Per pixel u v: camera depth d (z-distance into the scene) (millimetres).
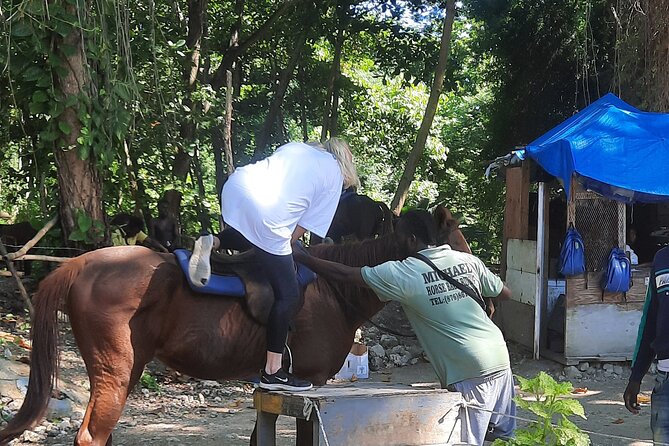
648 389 8438
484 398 4109
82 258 4309
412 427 3762
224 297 4379
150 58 9711
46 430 6055
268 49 14773
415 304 4156
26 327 8820
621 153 8438
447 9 11461
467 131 19938
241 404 7457
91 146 7629
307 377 4625
